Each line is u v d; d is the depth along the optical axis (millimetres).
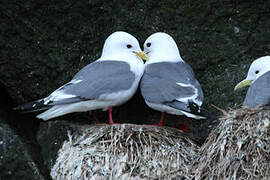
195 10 7555
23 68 7508
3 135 6441
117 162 6715
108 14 7516
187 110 6723
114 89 7066
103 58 7348
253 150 6305
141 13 7559
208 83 7609
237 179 6262
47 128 7387
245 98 6871
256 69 7207
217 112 7488
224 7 7543
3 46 7441
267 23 7582
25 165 6340
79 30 7496
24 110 7090
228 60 7621
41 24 7430
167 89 6953
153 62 7371
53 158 7094
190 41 7613
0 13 7355
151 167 6699
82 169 6723
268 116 6398
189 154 6844
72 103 7012
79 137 7012
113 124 7105
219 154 6449
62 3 7391
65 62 7523
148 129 6941
